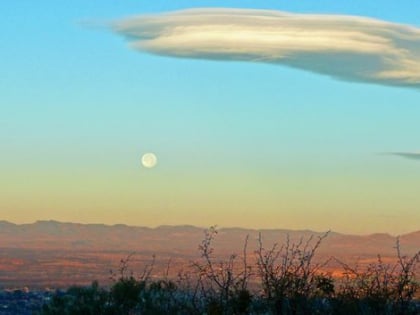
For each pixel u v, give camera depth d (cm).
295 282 1578
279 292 1570
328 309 1570
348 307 1566
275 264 1595
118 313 1967
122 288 1952
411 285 1570
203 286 1623
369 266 1598
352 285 1589
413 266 1577
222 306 1580
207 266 1625
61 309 2134
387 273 1586
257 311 1581
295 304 1566
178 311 1752
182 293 1742
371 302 1564
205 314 1612
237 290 1586
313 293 1580
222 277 1608
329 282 1588
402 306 1558
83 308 2048
